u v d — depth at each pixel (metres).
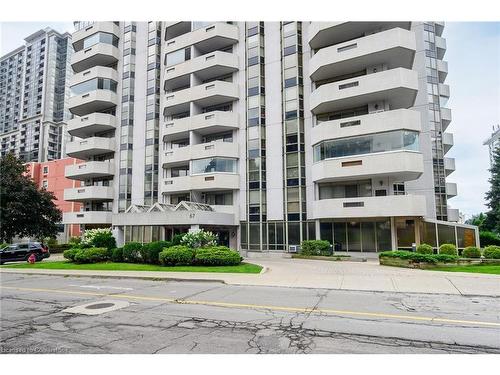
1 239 33.31
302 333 6.13
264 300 9.12
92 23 37.28
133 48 36.53
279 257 24.31
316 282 11.95
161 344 5.64
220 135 29.39
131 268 16.81
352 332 6.15
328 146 22.58
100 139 35.28
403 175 21.55
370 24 22.83
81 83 37.00
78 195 35.56
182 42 30.94
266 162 26.56
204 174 27.47
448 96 31.47
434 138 29.58
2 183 32.44
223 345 5.54
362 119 21.58
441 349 5.30
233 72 29.23
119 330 6.48
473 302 8.69
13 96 110.50
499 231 34.09
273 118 26.81
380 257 18.14
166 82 31.61
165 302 9.06
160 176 32.69
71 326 6.83
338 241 23.12
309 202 24.59
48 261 23.91
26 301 9.62
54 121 101.44
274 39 27.72
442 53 33.12
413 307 8.12
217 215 24.20
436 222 21.25
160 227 24.73
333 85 22.66
